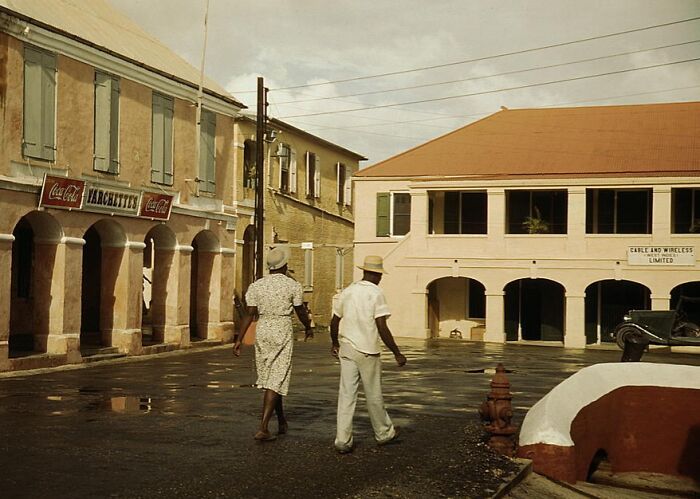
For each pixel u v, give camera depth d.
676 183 29.77
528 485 7.98
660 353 28.33
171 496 6.74
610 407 9.83
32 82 19.36
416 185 32.56
